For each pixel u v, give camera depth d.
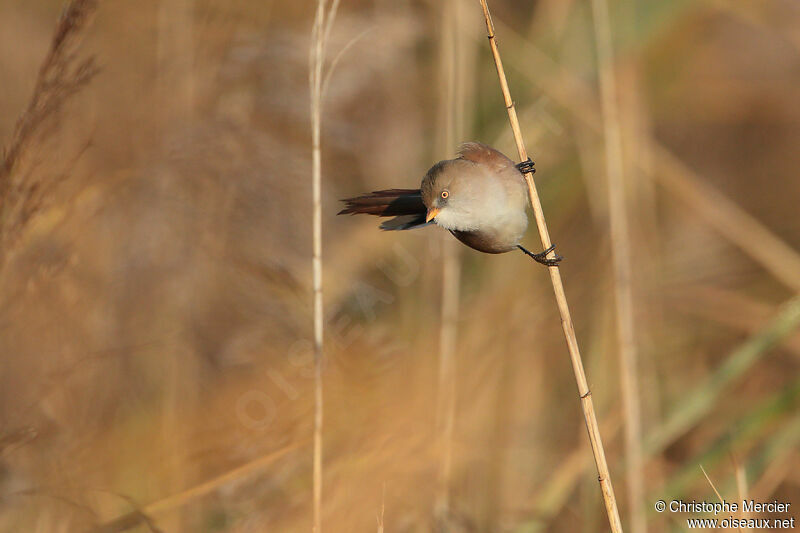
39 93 9.66
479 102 17.53
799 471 14.55
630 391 13.84
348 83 15.04
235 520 12.15
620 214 14.54
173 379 13.20
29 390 11.19
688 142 23.02
